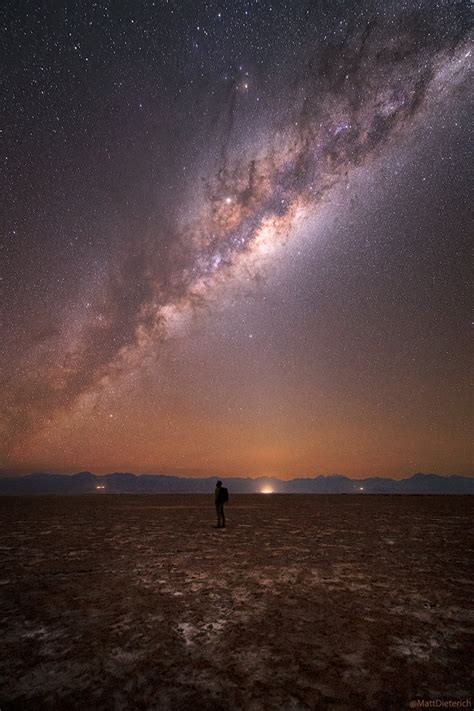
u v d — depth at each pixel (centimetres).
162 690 370
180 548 1012
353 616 548
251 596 638
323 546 1027
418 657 430
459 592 650
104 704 349
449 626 512
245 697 356
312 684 377
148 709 341
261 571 788
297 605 594
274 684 378
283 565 834
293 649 450
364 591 658
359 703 346
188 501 2403
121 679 391
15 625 530
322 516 1641
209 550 986
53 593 661
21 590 679
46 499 2525
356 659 425
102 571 796
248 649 451
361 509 1891
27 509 1934
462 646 456
